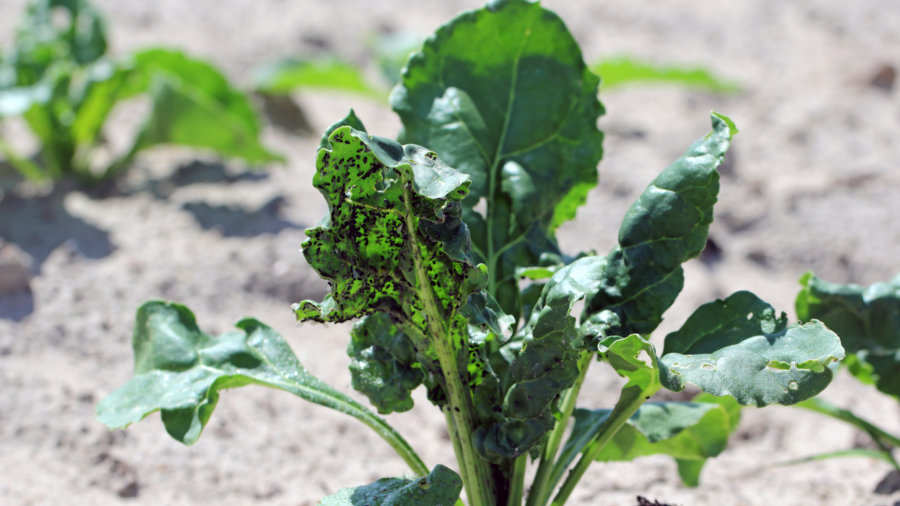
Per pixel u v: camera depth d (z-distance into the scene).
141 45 3.24
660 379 1.29
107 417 1.36
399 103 1.41
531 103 1.42
